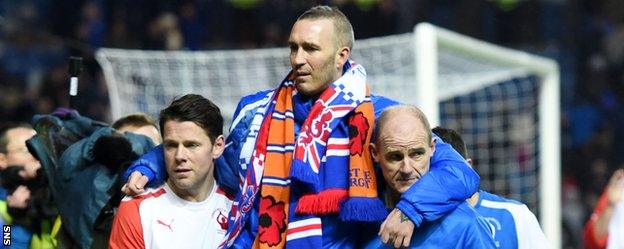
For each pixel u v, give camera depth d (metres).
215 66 28.77
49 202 16.86
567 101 48.00
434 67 27.73
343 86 13.79
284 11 44.06
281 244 13.69
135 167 14.83
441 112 37.06
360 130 13.62
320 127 13.64
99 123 16.98
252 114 14.56
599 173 44.72
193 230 14.78
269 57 28.80
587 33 48.81
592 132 47.34
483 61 31.12
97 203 15.68
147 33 43.28
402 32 43.94
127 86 28.39
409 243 13.26
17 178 17.05
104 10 43.91
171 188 14.85
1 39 45.28
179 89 28.56
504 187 37.53
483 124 37.34
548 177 31.12
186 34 43.72
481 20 46.38
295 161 13.55
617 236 22.92
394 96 28.80
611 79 48.66
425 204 13.07
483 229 13.59
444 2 45.72
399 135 13.20
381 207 13.54
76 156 15.93
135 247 14.65
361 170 13.52
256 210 13.97
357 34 42.47
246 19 44.06
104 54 28.39
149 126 17.80
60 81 42.91
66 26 44.44
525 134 37.88
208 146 14.48
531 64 30.84
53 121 16.77
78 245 16.00
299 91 13.88
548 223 31.03
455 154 13.79
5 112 43.22
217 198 14.98
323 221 13.69
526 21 47.12
